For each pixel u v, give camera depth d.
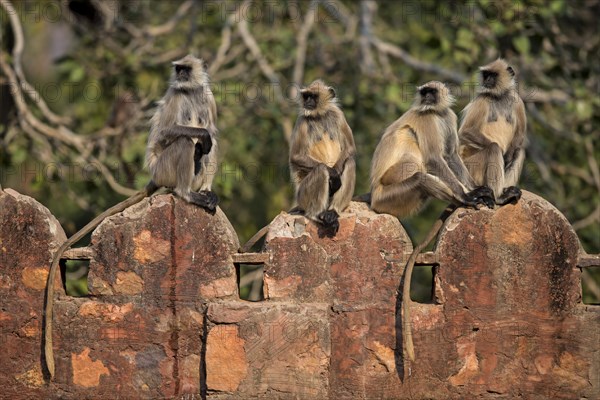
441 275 10.12
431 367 10.08
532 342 10.12
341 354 10.08
